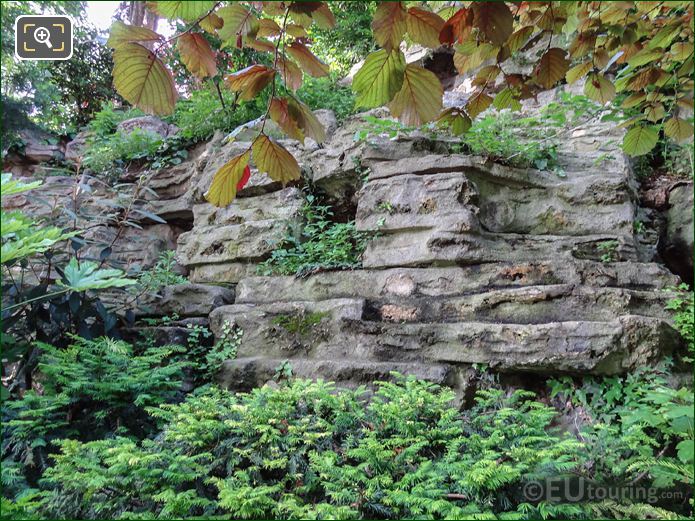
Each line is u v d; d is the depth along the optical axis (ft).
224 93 19.13
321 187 15.90
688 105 6.39
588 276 11.28
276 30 4.38
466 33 4.52
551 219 12.99
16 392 11.63
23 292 11.94
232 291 15.14
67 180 19.76
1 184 6.05
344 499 7.42
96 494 7.70
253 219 15.60
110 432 10.25
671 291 10.78
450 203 12.48
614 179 12.80
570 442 7.73
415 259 12.45
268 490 7.30
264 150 4.60
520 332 10.21
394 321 11.81
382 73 4.21
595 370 9.68
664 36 5.75
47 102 19.01
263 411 8.86
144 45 3.94
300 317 12.48
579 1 5.37
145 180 18.26
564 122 14.24
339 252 13.64
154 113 4.09
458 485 7.47
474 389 10.48
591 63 6.23
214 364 12.46
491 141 13.19
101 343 11.20
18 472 9.11
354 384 10.80
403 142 14.10
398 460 7.96
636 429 8.13
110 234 18.04
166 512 7.15
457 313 11.38
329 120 17.33
